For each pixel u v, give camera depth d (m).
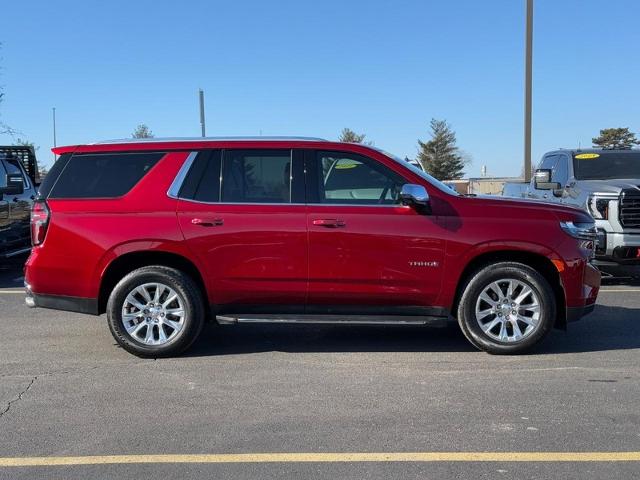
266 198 5.70
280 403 4.61
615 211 8.74
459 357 5.77
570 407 4.49
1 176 10.70
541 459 3.69
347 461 3.67
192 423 4.25
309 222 5.59
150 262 5.85
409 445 3.88
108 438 4.01
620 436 4.00
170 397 4.75
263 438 4.00
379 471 3.55
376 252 5.57
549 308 5.62
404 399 4.67
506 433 4.05
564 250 5.60
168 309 5.76
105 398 4.73
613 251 8.77
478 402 4.60
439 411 4.43
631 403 4.57
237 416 4.37
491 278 5.63
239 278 5.66
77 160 5.88
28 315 7.59
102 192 5.77
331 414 4.39
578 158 10.66
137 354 5.77
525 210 5.65
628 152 10.84
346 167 5.73
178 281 5.67
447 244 5.56
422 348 6.11
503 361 5.62
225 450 3.83
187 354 5.92
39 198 5.84
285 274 5.63
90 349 6.09
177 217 5.64
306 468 3.59
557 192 10.68
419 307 5.71
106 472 3.56
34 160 14.73
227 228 5.61
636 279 10.30
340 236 5.57
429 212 5.60
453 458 3.71
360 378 5.17
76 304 5.77
